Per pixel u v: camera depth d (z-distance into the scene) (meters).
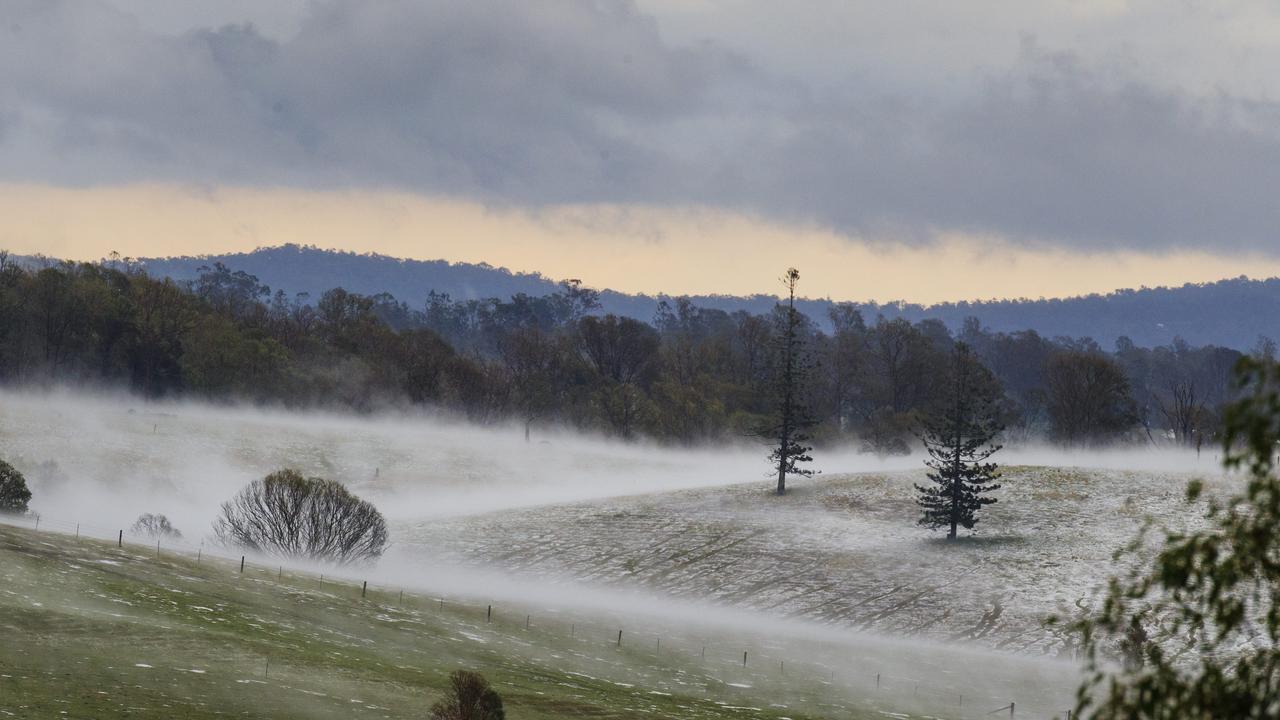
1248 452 14.57
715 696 72.75
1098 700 77.69
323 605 81.00
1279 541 14.41
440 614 87.44
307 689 54.78
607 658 81.19
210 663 56.75
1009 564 118.25
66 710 44.97
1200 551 14.95
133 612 65.25
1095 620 15.74
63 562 75.31
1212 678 14.52
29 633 56.53
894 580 115.06
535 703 60.12
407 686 59.19
